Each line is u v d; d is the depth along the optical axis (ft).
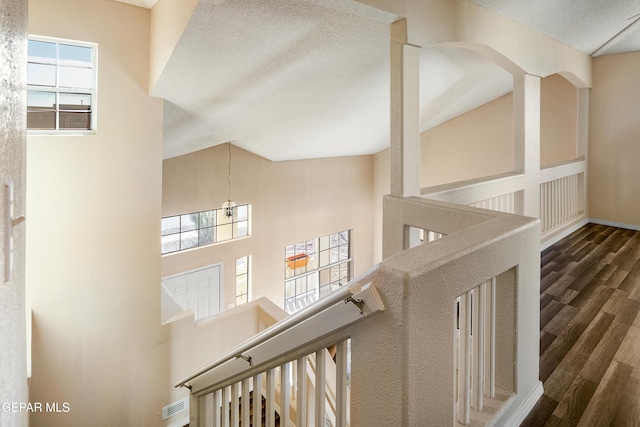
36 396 8.82
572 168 15.69
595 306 8.34
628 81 16.05
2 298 2.34
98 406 9.73
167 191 17.02
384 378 2.99
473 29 10.02
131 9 9.38
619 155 16.47
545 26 12.34
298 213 21.95
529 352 4.80
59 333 9.05
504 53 11.10
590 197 17.40
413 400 2.94
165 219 17.30
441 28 9.15
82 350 9.39
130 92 9.56
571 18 12.22
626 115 16.20
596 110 16.96
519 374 4.61
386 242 8.29
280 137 16.39
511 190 11.49
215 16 7.63
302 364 3.85
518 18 11.37
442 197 9.20
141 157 9.88
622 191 16.48
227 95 10.68
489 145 20.40
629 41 14.93
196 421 5.83
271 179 20.67
